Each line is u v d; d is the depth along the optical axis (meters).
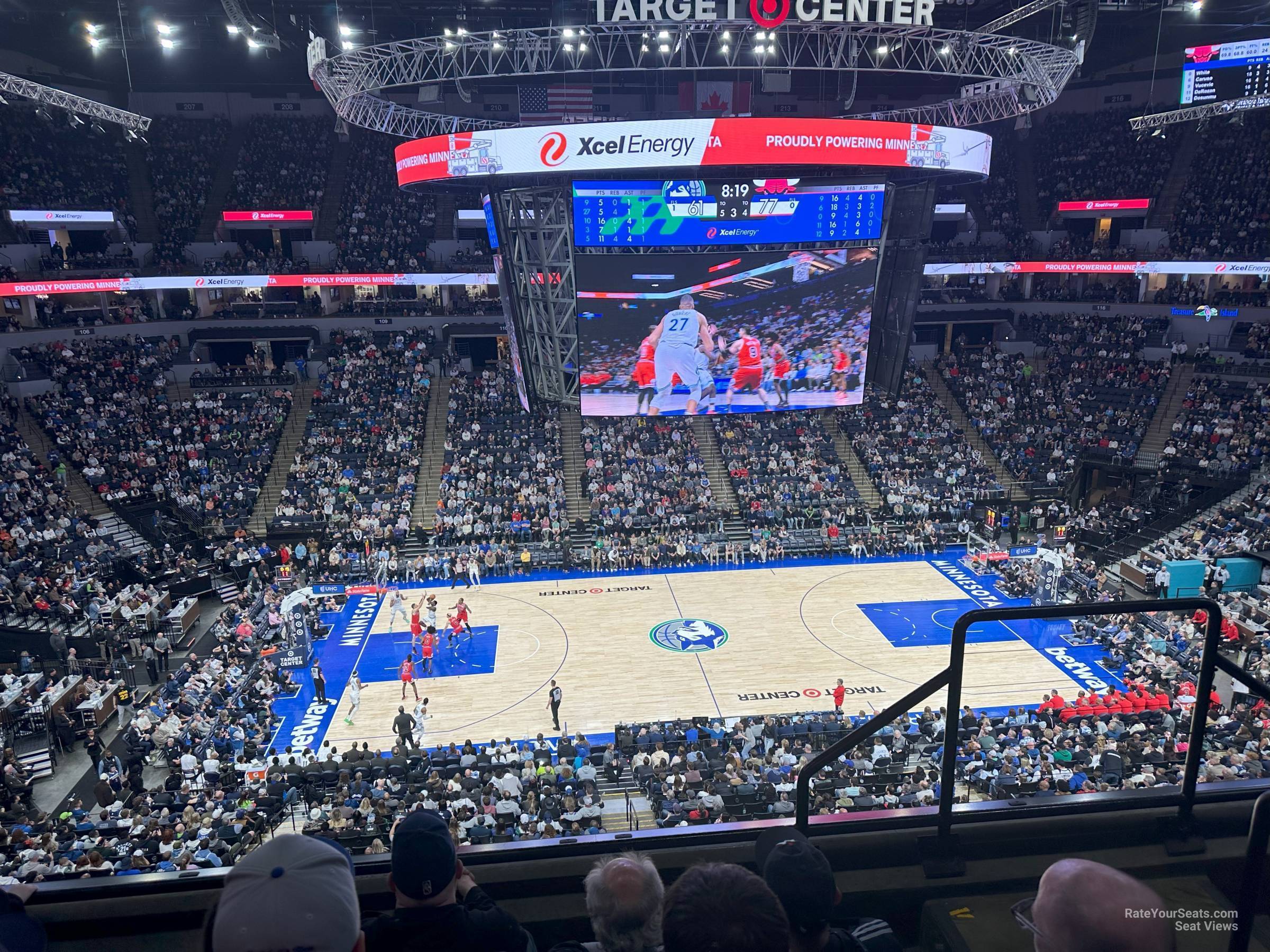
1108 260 49.75
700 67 24.91
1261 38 46.78
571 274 21.41
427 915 2.60
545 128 19.61
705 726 22.66
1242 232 46.62
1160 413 44.19
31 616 29.19
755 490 41.34
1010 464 43.81
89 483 37.44
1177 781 18.11
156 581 33.41
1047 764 19.00
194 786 20.86
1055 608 3.51
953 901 3.41
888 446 44.81
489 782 19.73
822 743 21.84
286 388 47.12
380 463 42.09
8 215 43.72
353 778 20.39
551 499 40.56
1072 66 26.30
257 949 1.88
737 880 1.97
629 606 33.78
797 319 22.11
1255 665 23.75
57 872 16.09
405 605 34.53
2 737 23.06
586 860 3.79
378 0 41.94
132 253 49.50
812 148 19.72
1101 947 1.73
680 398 22.42
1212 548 33.44
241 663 28.09
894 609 33.03
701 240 21.03
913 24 21.67
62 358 42.75
